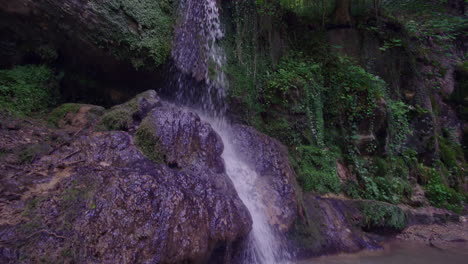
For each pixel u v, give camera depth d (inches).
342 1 394.0
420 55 500.7
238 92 288.7
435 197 346.9
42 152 133.7
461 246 233.9
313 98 312.5
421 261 194.5
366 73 345.7
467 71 512.7
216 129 257.6
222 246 138.7
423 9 517.0
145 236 107.8
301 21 375.2
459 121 495.8
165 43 243.4
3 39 194.1
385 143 333.4
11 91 190.4
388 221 256.2
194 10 273.0
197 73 262.5
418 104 408.5
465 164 452.1
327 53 363.6
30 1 185.8
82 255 94.6
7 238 90.3
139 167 131.0
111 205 109.2
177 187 129.1
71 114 191.3
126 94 247.0
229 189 161.0
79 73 226.2
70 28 202.4
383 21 414.3
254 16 327.0
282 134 288.4
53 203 105.7
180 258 114.9
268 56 327.6
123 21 220.4
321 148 298.2
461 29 554.3
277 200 203.9
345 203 257.8
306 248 196.5
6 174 116.0
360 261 192.9
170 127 159.8
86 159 132.0
